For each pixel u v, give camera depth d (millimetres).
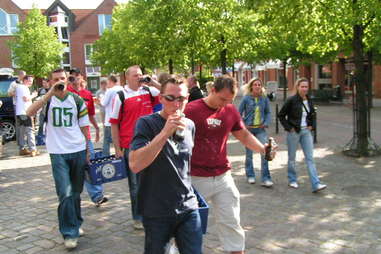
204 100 3578
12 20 45219
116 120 4762
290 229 4836
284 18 9766
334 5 8492
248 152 6961
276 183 6910
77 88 6730
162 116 2824
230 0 13773
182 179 2818
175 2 14633
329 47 10383
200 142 3541
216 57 15828
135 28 18984
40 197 6508
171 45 15047
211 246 4395
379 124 14219
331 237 4570
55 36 37188
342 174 7406
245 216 5312
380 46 9430
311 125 6438
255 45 14992
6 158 10008
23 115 10117
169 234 2850
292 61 21562
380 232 4676
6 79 13062
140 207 2844
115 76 8422
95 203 5840
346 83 29156
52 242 4625
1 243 4637
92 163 4734
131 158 2672
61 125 4469
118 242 4559
